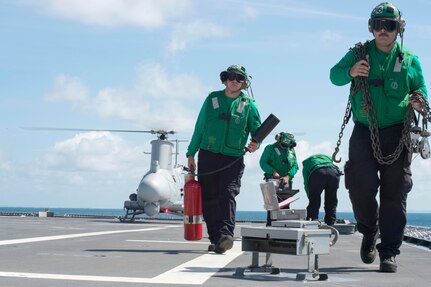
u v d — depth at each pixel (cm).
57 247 754
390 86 560
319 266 603
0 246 756
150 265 554
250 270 515
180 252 725
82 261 574
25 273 470
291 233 475
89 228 1390
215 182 761
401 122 569
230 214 734
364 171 571
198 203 765
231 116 751
